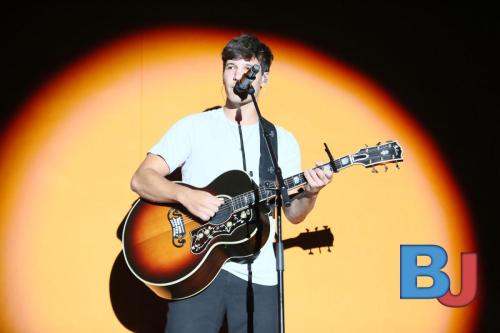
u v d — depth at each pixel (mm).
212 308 3877
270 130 4215
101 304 4883
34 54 4910
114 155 4941
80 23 4977
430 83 5324
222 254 3910
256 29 5156
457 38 5375
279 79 5148
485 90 5371
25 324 4789
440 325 5211
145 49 5027
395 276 5176
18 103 4859
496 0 5395
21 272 4797
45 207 4844
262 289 3896
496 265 5301
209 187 3977
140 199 4012
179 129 4098
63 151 4887
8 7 4902
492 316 5273
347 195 5160
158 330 4945
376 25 5301
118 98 4977
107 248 4895
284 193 3529
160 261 3910
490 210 5312
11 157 4824
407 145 5266
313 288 5074
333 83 5207
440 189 5273
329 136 5160
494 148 5348
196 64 5066
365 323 5121
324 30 5238
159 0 5062
